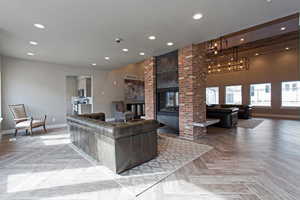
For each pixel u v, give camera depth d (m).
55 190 2.01
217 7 2.44
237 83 9.91
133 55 5.16
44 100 6.00
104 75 7.93
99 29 3.16
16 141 4.21
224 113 5.79
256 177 2.25
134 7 2.40
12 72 5.31
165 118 5.16
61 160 2.95
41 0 2.17
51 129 5.74
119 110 8.22
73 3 2.26
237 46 6.91
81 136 3.42
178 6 2.39
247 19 2.85
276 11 2.58
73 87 9.48
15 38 3.55
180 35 3.55
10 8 2.36
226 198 1.80
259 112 9.16
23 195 1.92
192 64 4.21
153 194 1.91
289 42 6.96
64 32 3.27
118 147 2.39
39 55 5.00
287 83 8.33
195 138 4.32
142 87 9.83
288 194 1.86
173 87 4.84
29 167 2.66
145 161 2.80
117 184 2.13
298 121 6.88
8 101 5.22
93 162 2.84
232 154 3.14
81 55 5.04
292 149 3.38
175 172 2.44
